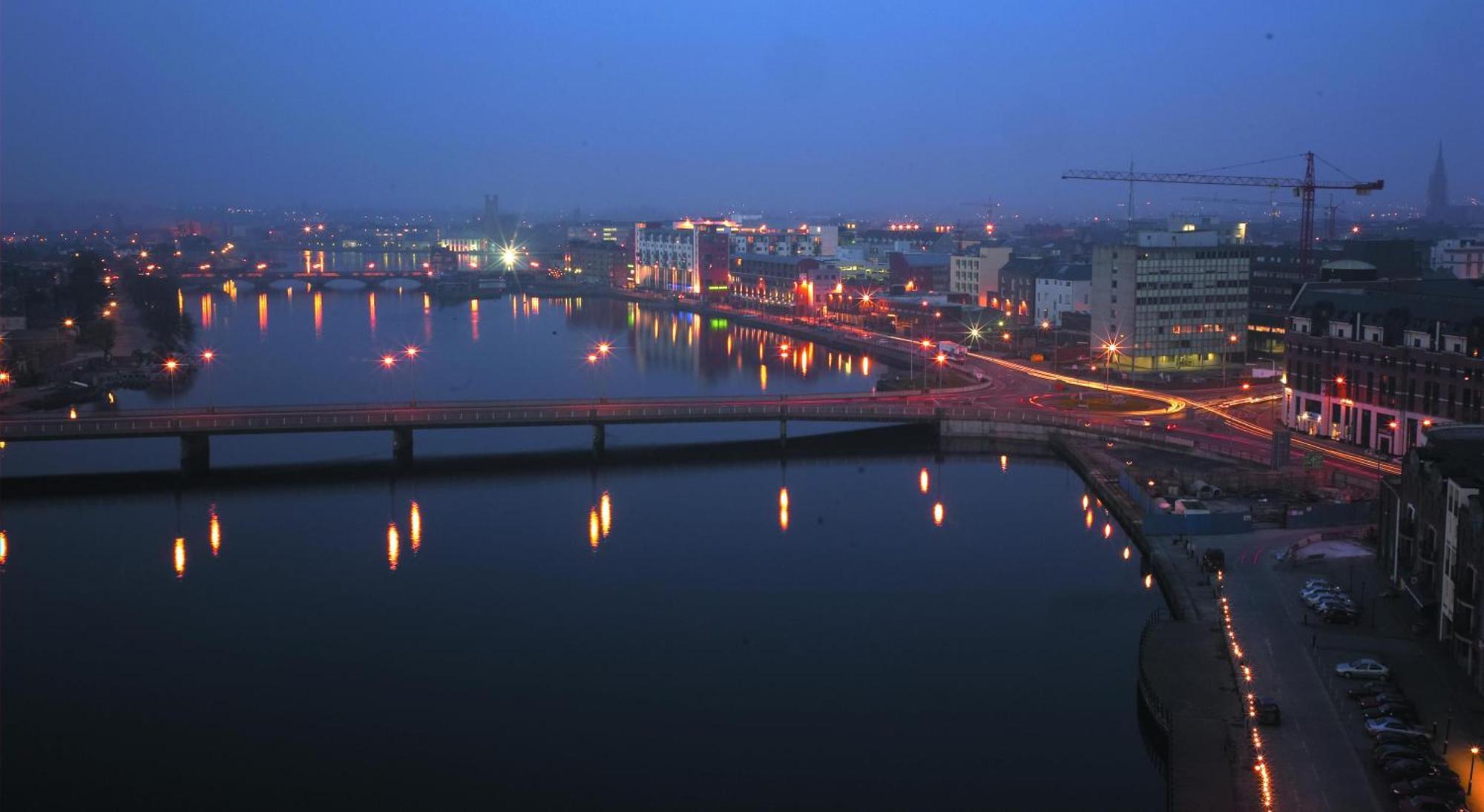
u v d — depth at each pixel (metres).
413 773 114.56
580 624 151.00
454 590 163.62
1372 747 102.12
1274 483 192.75
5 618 154.38
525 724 124.19
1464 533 117.81
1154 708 113.38
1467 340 198.25
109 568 173.62
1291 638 126.69
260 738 121.88
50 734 122.94
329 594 162.50
